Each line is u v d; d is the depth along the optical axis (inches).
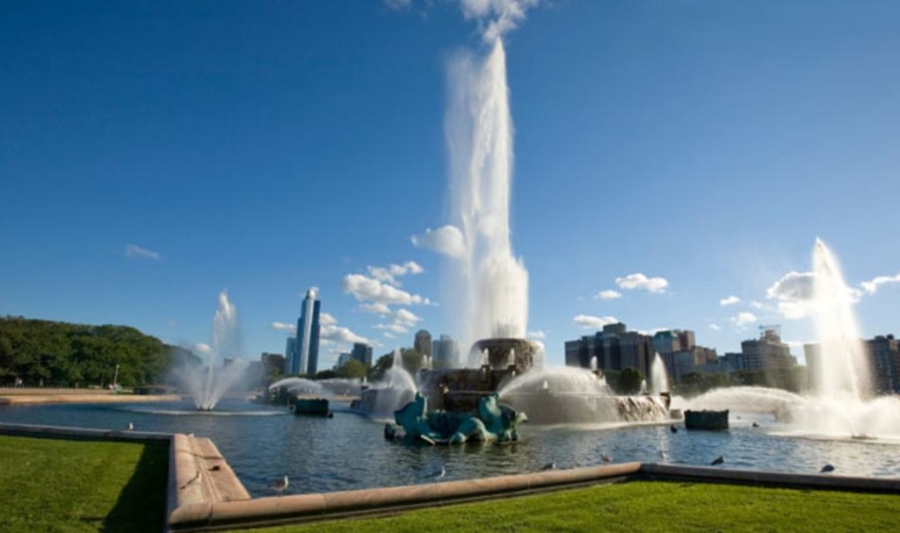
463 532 287.9
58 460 498.0
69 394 2255.2
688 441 916.0
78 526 291.7
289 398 2197.3
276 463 606.2
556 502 368.8
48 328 3644.2
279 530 289.3
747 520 321.1
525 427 1163.9
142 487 395.9
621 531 295.0
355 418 1390.3
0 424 702.5
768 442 906.1
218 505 290.5
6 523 291.3
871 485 410.6
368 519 320.8
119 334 4365.2
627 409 1365.7
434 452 718.5
